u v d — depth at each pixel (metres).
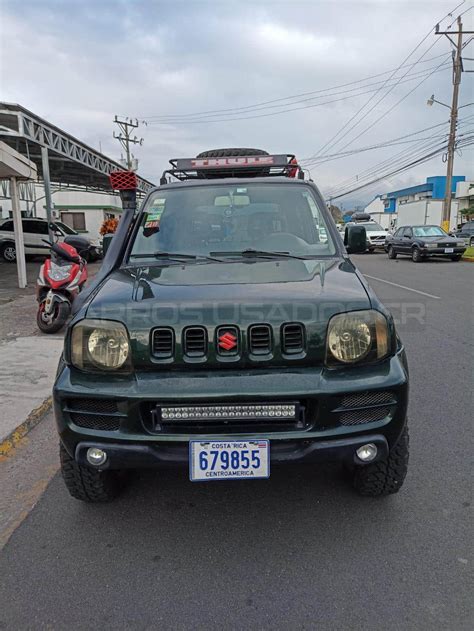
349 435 2.15
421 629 1.86
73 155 16.47
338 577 2.14
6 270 15.78
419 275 13.70
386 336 2.26
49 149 14.53
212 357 2.17
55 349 5.77
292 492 2.82
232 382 2.12
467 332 6.54
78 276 6.66
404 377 2.22
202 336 2.18
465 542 2.35
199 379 2.14
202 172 4.98
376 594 2.04
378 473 2.54
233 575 2.18
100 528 2.54
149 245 3.18
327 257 3.03
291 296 2.27
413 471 3.01
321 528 2.49
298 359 2.17
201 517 2.62
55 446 3.51
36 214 29.64
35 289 10.96
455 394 4.25
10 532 2.52
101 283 2.68
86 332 2.22
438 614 1.93
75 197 32.12
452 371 4.88
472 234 30.09
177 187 3.59
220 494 2.83
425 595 2.03
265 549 2.35
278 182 3.57
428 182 54.62
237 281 2.54
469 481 2.89
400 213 38.06
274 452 2.18
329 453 2.15
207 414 2.13
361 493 2.70
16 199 10.84
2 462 3.29
